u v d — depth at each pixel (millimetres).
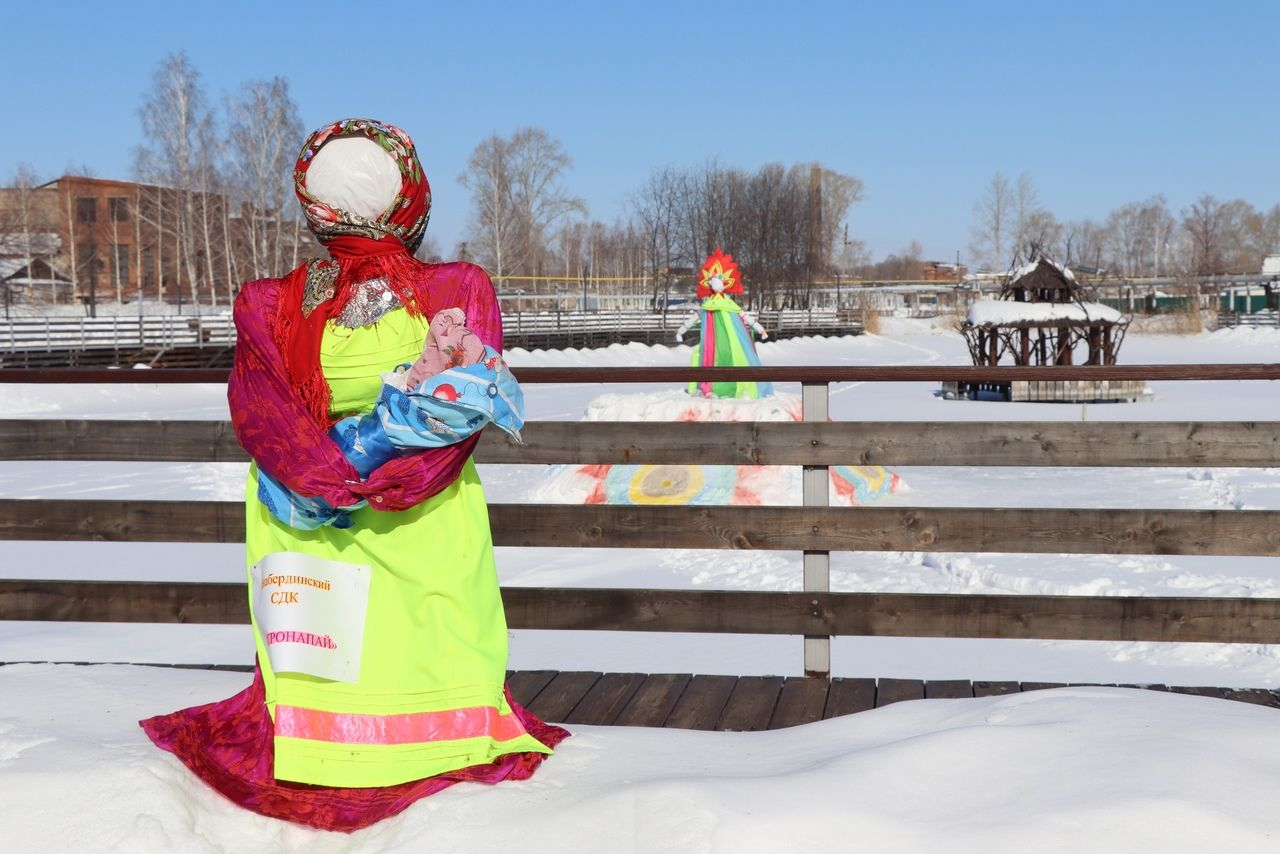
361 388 2658
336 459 2531
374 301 2688
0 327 32531
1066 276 27094
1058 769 2480
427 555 2668
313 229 2775
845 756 2650
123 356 33469
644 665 5926
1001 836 2232
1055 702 2939
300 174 2752
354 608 2648
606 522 4105
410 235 2811
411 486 2547
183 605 4137
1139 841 2182
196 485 13117
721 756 2836
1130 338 69062
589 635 6570
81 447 4262
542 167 82438
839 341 67312
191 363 35469
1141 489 12195
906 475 13445
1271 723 2730
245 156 53625
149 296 67812
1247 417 20781
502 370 2562
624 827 2342
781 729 3105
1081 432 4039
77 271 65375
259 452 2572
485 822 2438
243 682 3438
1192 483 12500
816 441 4102
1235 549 3914
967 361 50688
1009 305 26891
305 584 2646
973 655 6082
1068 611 3924
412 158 2764
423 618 2676
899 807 2391
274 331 2697
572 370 4094
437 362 2555
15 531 4203
